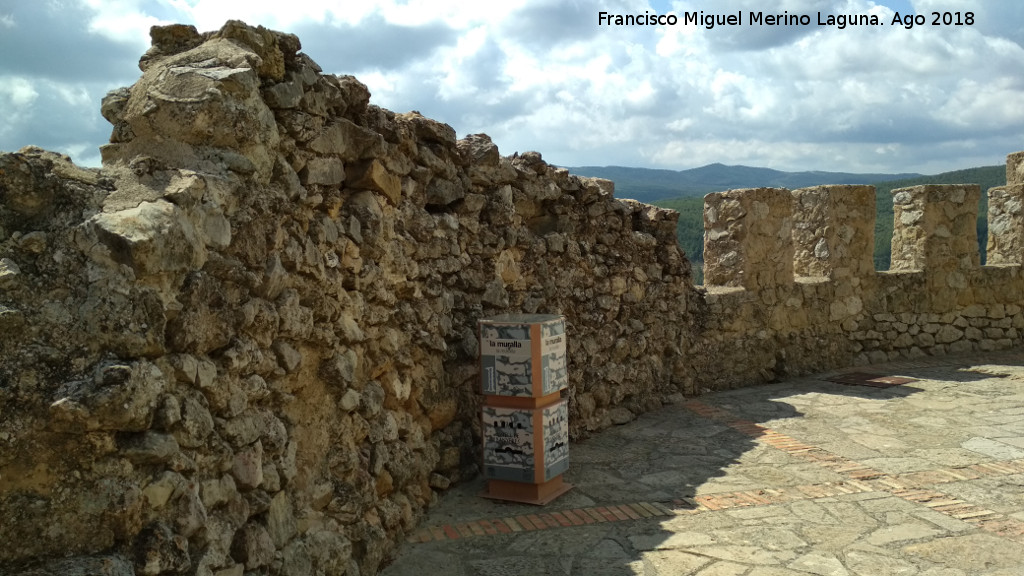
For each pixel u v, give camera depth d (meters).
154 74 3.22
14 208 2.48
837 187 9.82
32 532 2.23
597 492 5.34
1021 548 4.22
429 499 5.01
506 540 4.48
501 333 5.11
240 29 3.39
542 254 6.55
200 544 2.61
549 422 5.15
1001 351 10.59
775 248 9.34
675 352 8.35
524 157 6.59
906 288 10.29
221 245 2.92
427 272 5.03
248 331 3.10
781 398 8.29
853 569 4.00
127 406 2.30
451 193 5.38
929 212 10.31
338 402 3.88
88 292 2.41
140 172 2.80
